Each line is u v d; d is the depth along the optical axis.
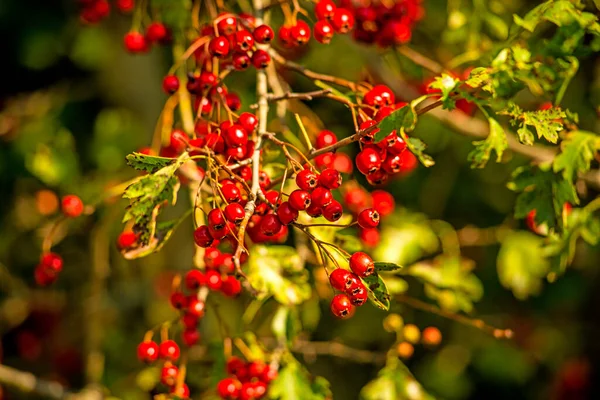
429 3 0.88
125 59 1.01
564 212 0.72
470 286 0.82
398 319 0.80
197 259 0.72
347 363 0.99
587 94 0.83
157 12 0.78
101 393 0.86
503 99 0.68
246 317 0.76
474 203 1.00
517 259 0.85
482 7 0.83
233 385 0.71
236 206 0.62
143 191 0.64
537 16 0.69
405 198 0.97
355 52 0.86
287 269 0.73
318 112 0.91
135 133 1.01
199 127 0.69
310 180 0.63
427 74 0.85
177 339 0.93
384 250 0.81
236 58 0.67
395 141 0.64
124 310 1.00
